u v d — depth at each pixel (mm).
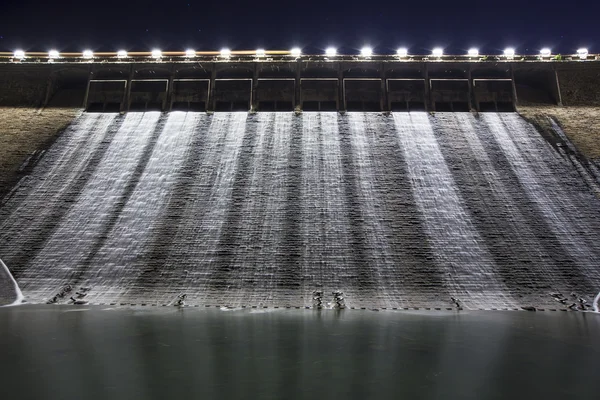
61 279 27125
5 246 29484
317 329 18703
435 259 28000
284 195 33031
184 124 41656
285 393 11258
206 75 46906
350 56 46875
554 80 44625
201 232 30234
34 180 35375
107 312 22453
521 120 41688
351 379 12344
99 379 12156
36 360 13820
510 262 27656
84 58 48250
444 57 47000
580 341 16766
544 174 34969
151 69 46156
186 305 24469
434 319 21188
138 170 36094
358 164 36000
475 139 39125
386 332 18156
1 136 40250
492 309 23922
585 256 27812
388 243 29125
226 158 37031
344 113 42531
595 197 32562
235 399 10820
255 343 16172
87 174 35906
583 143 38312
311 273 27172
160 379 12195
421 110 44312
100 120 42938
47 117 43281
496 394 11383
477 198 32719
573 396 11289
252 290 26141
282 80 45875
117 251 29031
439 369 13305
